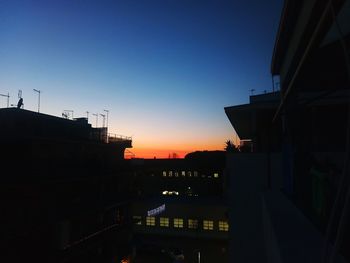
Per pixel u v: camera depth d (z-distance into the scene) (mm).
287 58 5352
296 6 3744
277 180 11305
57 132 21125
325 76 5676
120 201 26312
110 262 24953
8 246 14969
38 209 17172
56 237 17734
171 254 31734
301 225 4223
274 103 15289
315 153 9141
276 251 3400
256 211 11617
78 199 20984
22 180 15633
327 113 12570
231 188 12047
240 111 16016
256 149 14867
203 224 34781
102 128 27906
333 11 1821
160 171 48844
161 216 36469
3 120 18172
